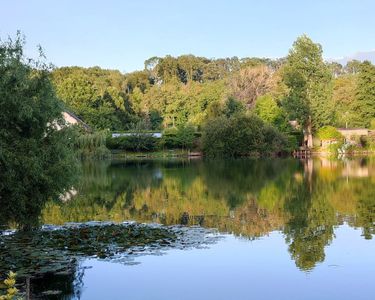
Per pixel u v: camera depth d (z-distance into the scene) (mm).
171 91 87250
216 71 116188
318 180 30484
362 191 25266
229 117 61625
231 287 10555
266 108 66562
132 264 12047
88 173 37781
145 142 60844
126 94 90188
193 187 28422
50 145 14914
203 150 58594
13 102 13477
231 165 44031
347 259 12578
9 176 13422
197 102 83625
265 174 35000
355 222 17391
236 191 26375
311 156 55438
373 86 66000
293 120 65250
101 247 13555
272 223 17391
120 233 15367
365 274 11336
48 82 14844
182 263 12203
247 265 12086
